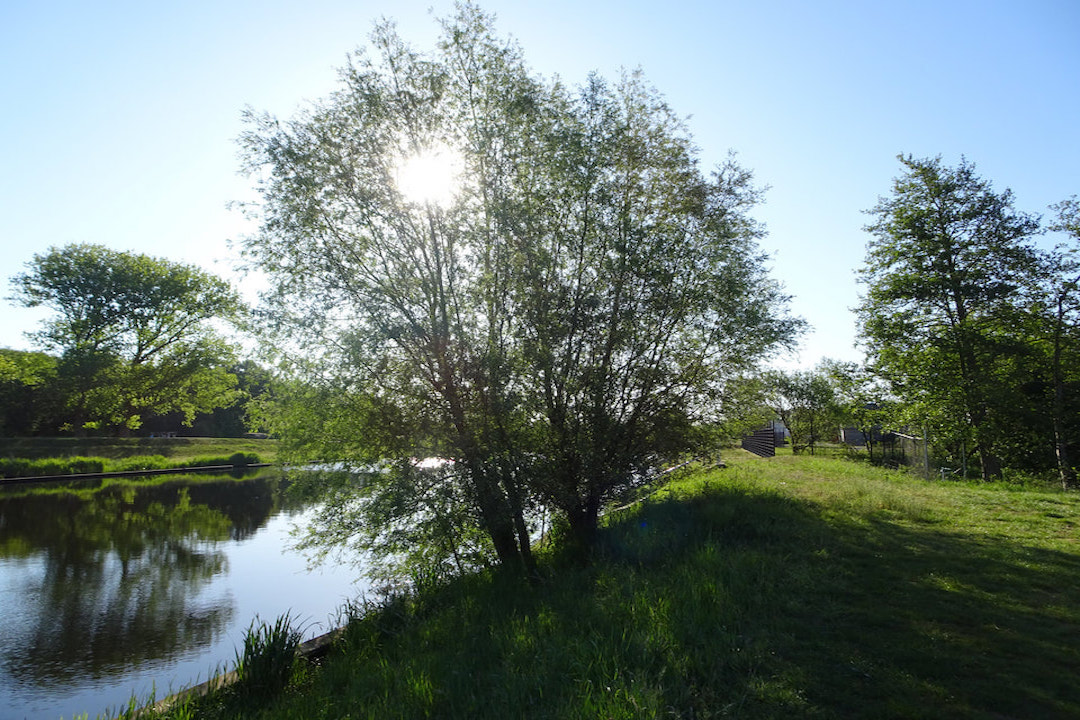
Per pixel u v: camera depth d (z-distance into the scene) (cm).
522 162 1025
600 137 1016
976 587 675
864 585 694
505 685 504
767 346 1055
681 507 1160
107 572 1420
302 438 1051
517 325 969
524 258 962
